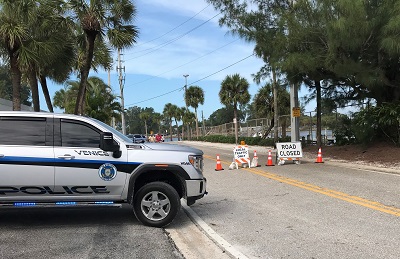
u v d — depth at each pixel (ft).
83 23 48.93
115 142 21.79
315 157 60.44
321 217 23.18
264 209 25.91
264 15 64.54
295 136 71.72
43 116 21.47
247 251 17.35
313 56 51.44
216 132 181.88
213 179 41.83
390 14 44.32
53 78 55.83
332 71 52.44
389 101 57.11
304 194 30.63
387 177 38.50
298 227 21.17
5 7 40.98
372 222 21.72
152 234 20.44
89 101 93.86
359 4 43.96
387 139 56.80
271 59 58.85
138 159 21.54
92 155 21.15
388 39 42.98
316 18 50.47
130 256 16.97
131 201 21.45
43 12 46.19
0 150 20.39
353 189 32.09
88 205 21.12
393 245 17.76
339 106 69.41
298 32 51.85
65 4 48.83
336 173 42.42
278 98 105.19
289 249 17.56
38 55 44.14
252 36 63.16
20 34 42.19
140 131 412.36
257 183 37.47
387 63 50.80
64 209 26.66
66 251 17.56
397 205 25.72
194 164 22.41
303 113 85.40
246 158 51.88
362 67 48.29
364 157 53.47
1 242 18.92
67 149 21.03
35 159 20.53
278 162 53.98
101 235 20.22
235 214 24.73
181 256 17.01
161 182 21.80
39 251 17.53
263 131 116.37
